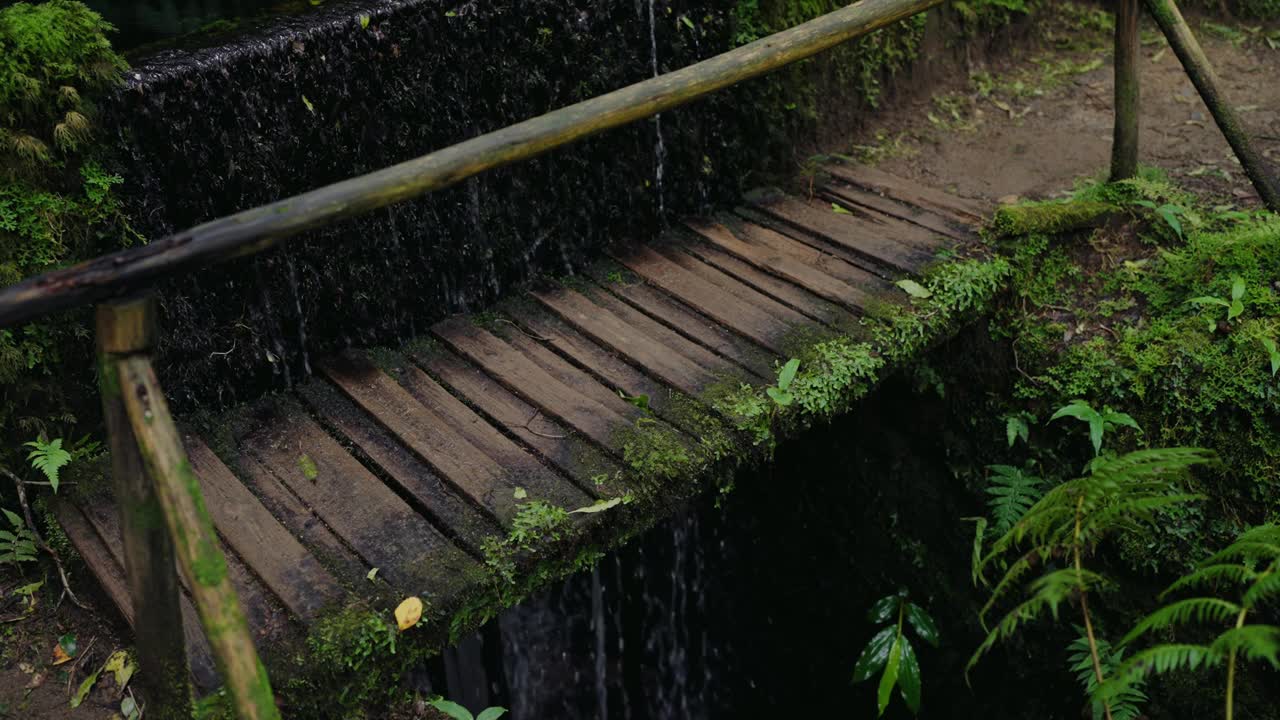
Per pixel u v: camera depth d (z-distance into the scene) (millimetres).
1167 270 4355
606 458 3574
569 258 4520
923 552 4777
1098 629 4180
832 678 5352
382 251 3980
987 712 4699
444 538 3303
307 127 3674
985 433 4523
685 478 3545
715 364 3961
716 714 5891
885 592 4949
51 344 3457
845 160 5328
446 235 4113
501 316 4289
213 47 3527
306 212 2320
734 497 5379
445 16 3834
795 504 5184
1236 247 4238
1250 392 3926
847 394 3941
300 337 3920
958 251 4480
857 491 4941
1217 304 4152
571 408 3773
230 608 2133
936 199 4906
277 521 3355
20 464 3551
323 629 2984
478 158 2604
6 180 3244
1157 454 2721
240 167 3576
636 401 3779
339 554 3242
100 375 2244
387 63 3770
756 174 5043
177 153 3447
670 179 4727
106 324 2158
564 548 3301
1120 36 4488
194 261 2203
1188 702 3973
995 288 4320
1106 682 2420
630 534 3482
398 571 3180
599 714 5965
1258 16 6227
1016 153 5402
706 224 4809
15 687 3119
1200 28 6246
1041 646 4391
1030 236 4480
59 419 3574
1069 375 4277
